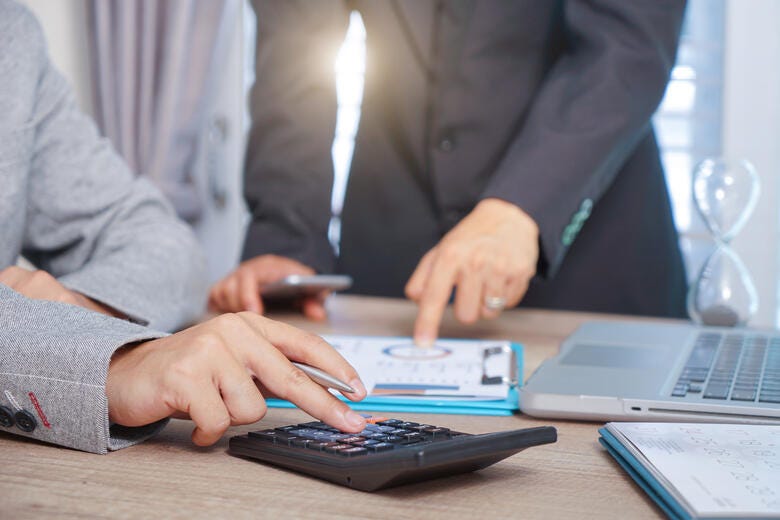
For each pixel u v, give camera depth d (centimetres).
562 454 59
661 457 51
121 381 58
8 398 60
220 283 137
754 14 245
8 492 49
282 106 149
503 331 120
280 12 153
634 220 149
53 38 287
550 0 140
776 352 87
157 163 272
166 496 49
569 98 120
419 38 145
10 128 93
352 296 157
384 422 59
